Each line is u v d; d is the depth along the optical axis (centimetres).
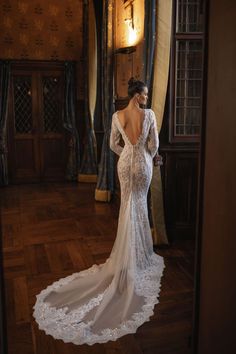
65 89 609
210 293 121
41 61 592
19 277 268
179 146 326
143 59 308
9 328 203
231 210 104
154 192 315
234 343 105
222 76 106
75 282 253
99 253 312
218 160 110
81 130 632
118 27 430
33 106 603
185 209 339
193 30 318
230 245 105
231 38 100
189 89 328
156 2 290
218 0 106
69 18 603
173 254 309
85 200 497
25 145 611
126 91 411
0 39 581
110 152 475
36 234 362
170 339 193
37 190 562
